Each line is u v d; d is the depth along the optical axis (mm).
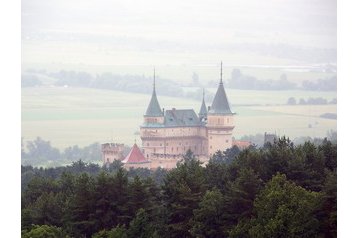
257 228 179250
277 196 184250
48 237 184000
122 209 194000
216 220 193125
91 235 193125
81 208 193375
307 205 182625
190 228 193750
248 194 195250
